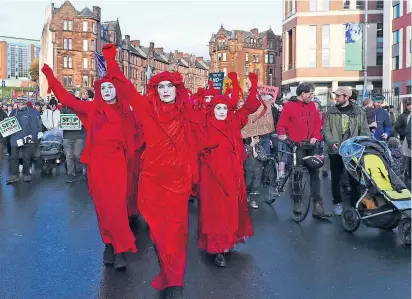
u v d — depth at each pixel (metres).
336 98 8.30
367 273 5.73
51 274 5.73
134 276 5.67
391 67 42.91
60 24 75.50
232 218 6.05
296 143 8.27
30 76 104.69
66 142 12.34
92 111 5.90
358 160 7.30
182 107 5.02
